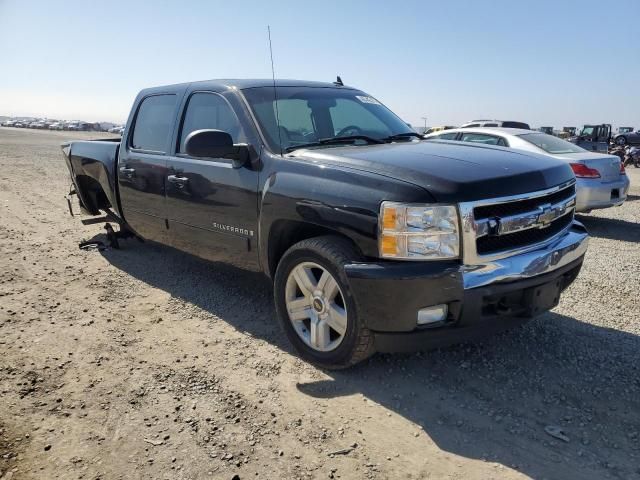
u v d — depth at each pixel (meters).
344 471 2.39
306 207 3.17
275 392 3.05
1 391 3.01
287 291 3.42
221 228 3.96
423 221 2.72
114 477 2.33
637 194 12.24
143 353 3.53
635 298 4.61
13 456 2.46
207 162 4.04
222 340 3.74
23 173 14.96
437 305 2.76
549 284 3.08
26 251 6.11
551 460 2.46
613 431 2.68
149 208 4.81
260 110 3.85
